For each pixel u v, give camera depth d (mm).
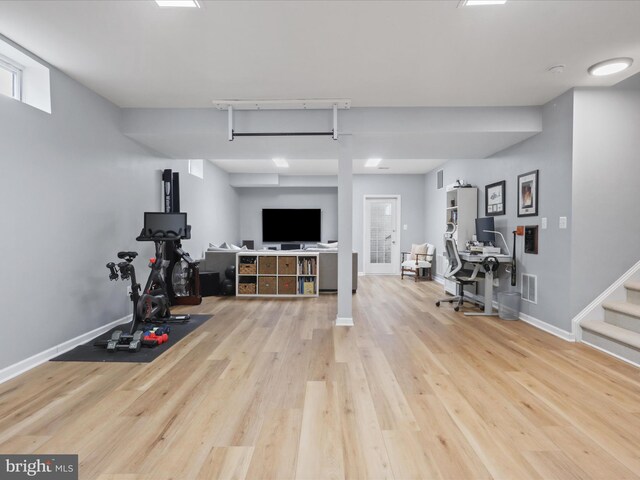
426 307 5141
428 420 2059
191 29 2486
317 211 9938
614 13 2285
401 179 9086
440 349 3287
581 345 3408
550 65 3012
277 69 3102
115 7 2232
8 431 1929
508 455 1745
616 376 2686
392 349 3283
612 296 3514
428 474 1607
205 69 3102
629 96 3512
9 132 2621
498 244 4980
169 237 4070
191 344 3410
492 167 5211
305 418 2074
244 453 1753
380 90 3545
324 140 4270
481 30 2486
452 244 4922
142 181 4551
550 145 3826
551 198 3822
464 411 2162
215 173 8023
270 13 2297
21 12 2281
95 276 3619
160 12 2287
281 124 4059
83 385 2498
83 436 1887
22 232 2734
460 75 3203
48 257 2994
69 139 3240
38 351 2896
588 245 3527
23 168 2742
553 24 2412
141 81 3346
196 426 1985
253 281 6145
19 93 2939
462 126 3975
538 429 1972
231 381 2574
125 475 1592
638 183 3527
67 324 3225
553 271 3797
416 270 7785
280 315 4605
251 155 5145
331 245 7523
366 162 7578
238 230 10078
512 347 3348
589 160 3504
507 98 3756
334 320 4363
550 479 1582
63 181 3168
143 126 4059
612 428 1986
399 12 2285
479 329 3967
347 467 1652
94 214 3602
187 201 6352
